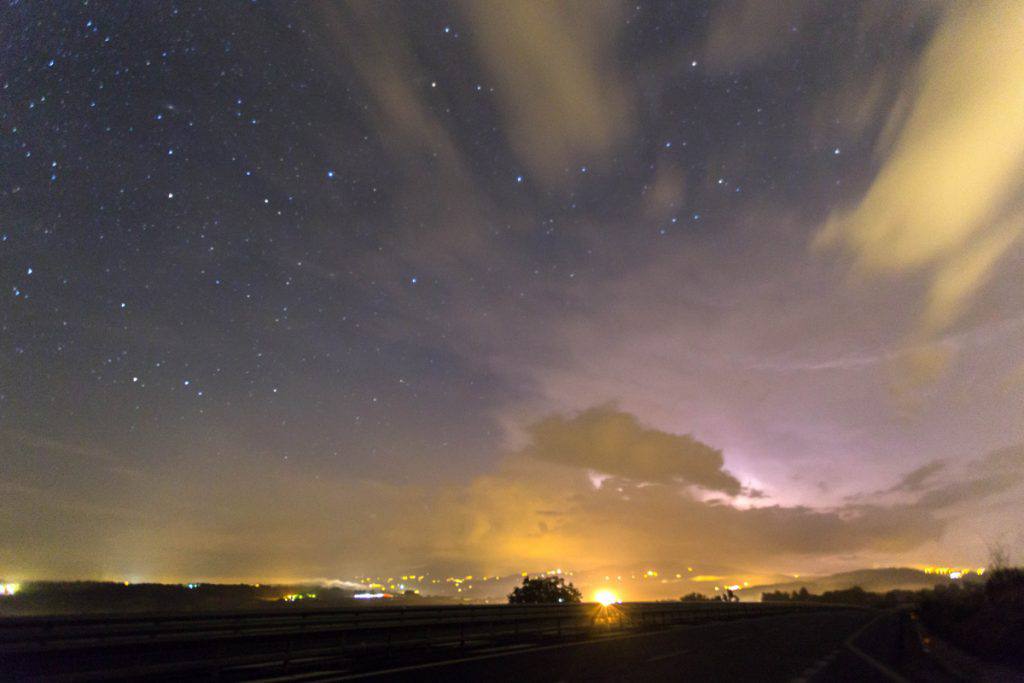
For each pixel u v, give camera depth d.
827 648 22.34
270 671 14.47
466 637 23.08
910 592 124.50
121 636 12.41
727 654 19.47
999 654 18.34
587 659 17.64
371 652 18.30
